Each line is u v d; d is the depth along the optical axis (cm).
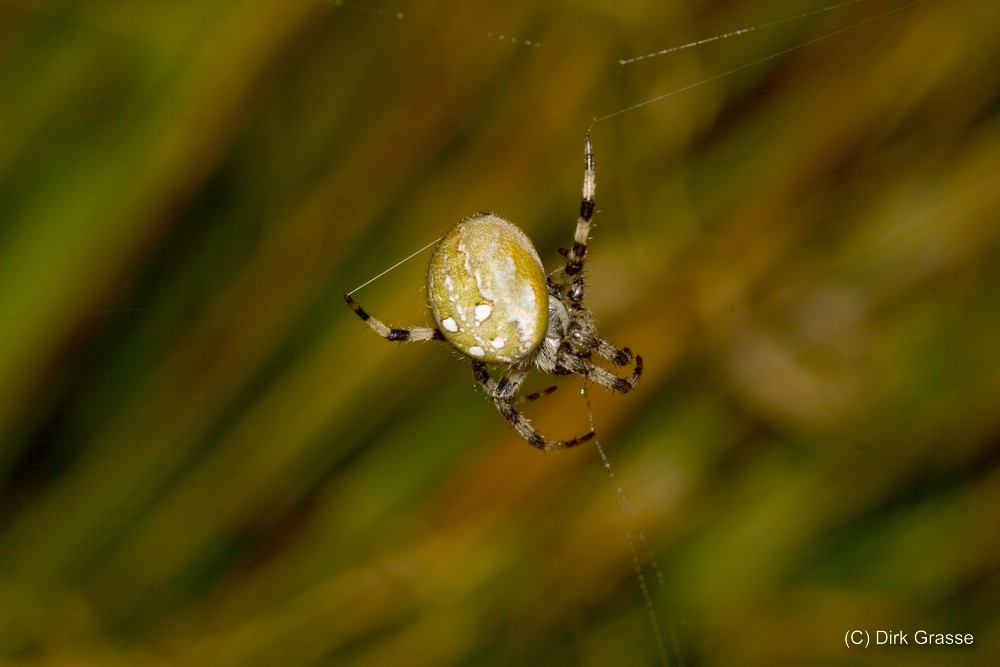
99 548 26
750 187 26
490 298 23
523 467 27
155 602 27
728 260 27
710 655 26
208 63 26
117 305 26
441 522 27
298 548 27
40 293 26
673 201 27
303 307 26
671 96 26
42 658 26
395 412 27
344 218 26
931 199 26
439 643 27
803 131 26
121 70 26
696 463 27
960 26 26
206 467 27
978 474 26
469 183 26
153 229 26
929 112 26
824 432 26
